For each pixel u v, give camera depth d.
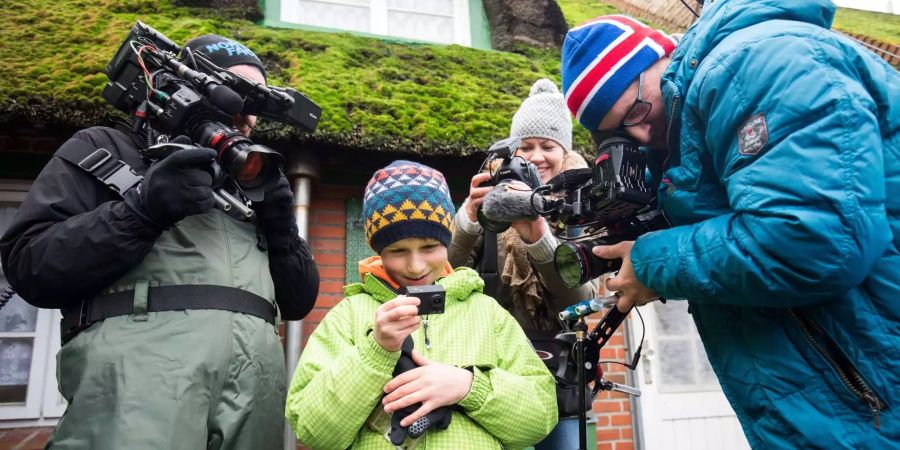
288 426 2.70
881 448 1.01
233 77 1.50
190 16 3.36
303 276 1.66
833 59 1.00
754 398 1.15
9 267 1.29
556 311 1.88
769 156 0.99
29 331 2.81
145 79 1.45
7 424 2.67
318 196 3.13
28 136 2.75
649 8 5.73
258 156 1.39
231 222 1.47
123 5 3.28
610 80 1.30
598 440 3.49
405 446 1.20
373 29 3.89
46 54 2.75
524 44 4.00
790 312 1.10
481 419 1.25
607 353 3.62
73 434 1.18
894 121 1.05
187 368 1.25
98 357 1.23
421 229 1.41
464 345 1.40
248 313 1.38
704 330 1.27
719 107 1.07
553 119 2.26
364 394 1.17
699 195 1.18
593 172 1.32
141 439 1.17
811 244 0.93
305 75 3.04
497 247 1.95
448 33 4.10
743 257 1.01
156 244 1.35
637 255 1.20
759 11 1.13
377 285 1.47
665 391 3.69
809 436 1.06
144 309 1.28
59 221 1.30
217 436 1.27
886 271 1.02
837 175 0.93
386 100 3.03
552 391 1.46
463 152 2.91
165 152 1.28
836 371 1.05
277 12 3.69
